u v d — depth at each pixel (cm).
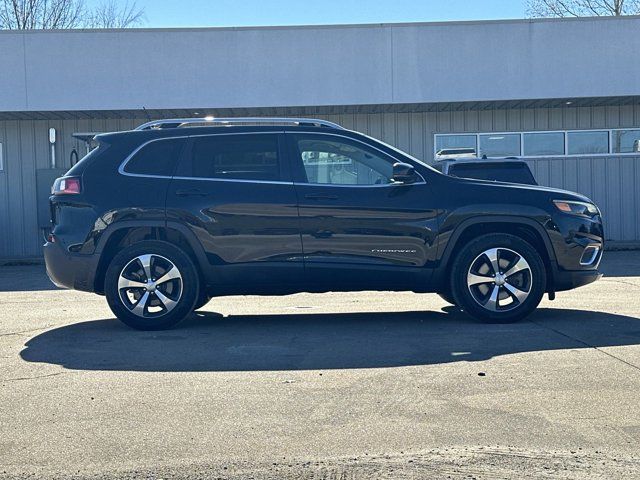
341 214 850
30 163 2133
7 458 477
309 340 794
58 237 860
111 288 850
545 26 1975
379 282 860
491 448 481
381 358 705
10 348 774
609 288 1218
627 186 2131
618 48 1980
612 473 442
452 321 892
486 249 852
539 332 808
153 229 877
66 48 1973
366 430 516
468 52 1980
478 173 1354
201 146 872
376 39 1977
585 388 599
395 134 2139
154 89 1981
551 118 2133
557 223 862
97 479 445
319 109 2064
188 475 448
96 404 580
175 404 577
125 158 872
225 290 863
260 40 1973
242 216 850
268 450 484
